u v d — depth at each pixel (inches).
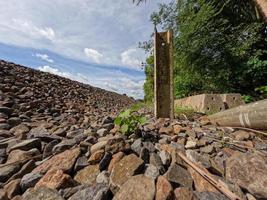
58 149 76.7
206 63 266.5
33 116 152.3
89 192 49.5
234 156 64.7
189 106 197.8
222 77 264.5
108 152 64.6
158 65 143.3
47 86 294.5
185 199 47.9
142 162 59.3
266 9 258.8
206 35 257.8
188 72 271.6
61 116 166.2
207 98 173.2
